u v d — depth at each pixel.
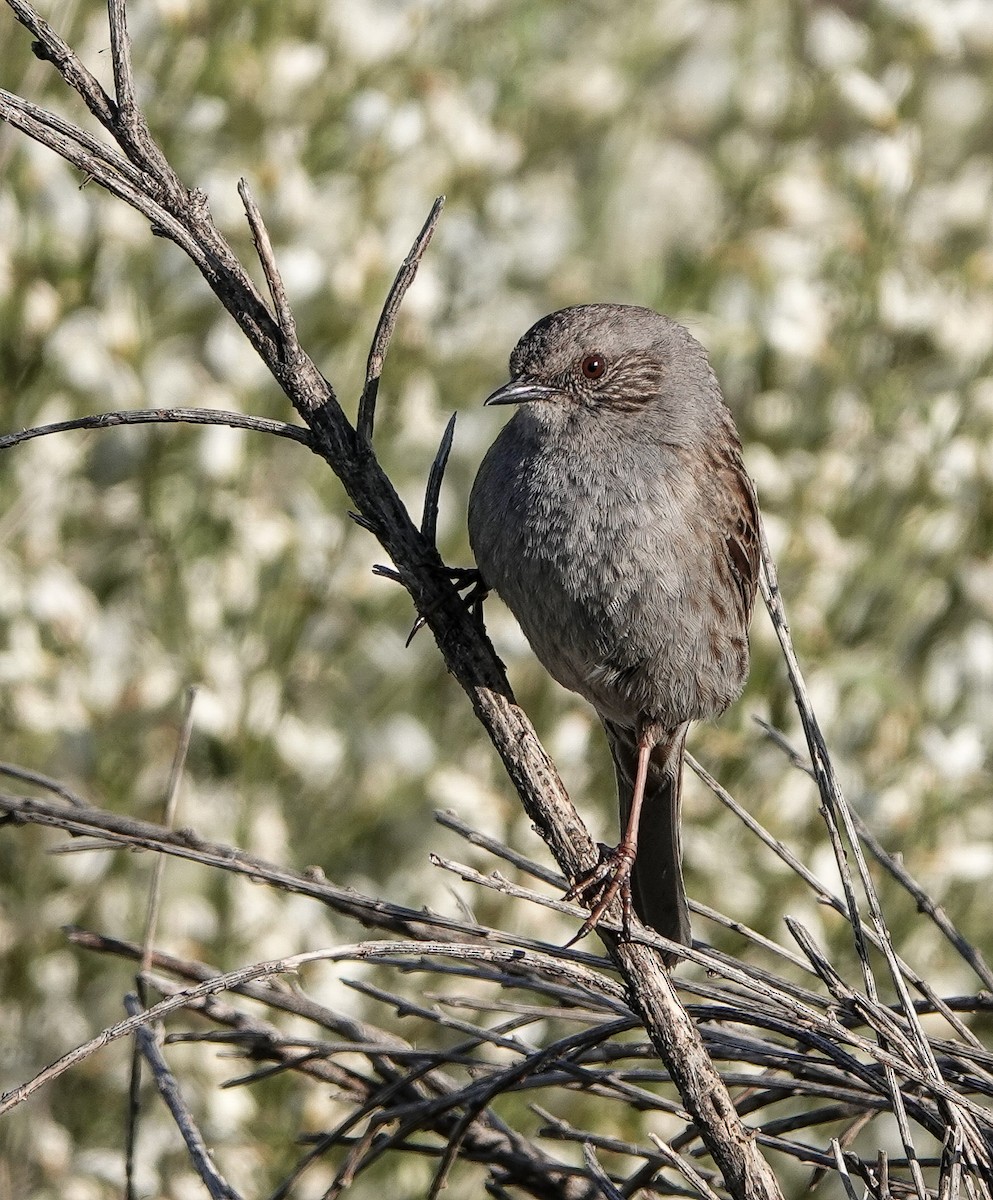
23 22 6.34
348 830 11.17
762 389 12.36
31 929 10.73
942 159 14.28
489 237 12.88
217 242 6.55
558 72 14.71
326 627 11.69
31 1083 5.17
